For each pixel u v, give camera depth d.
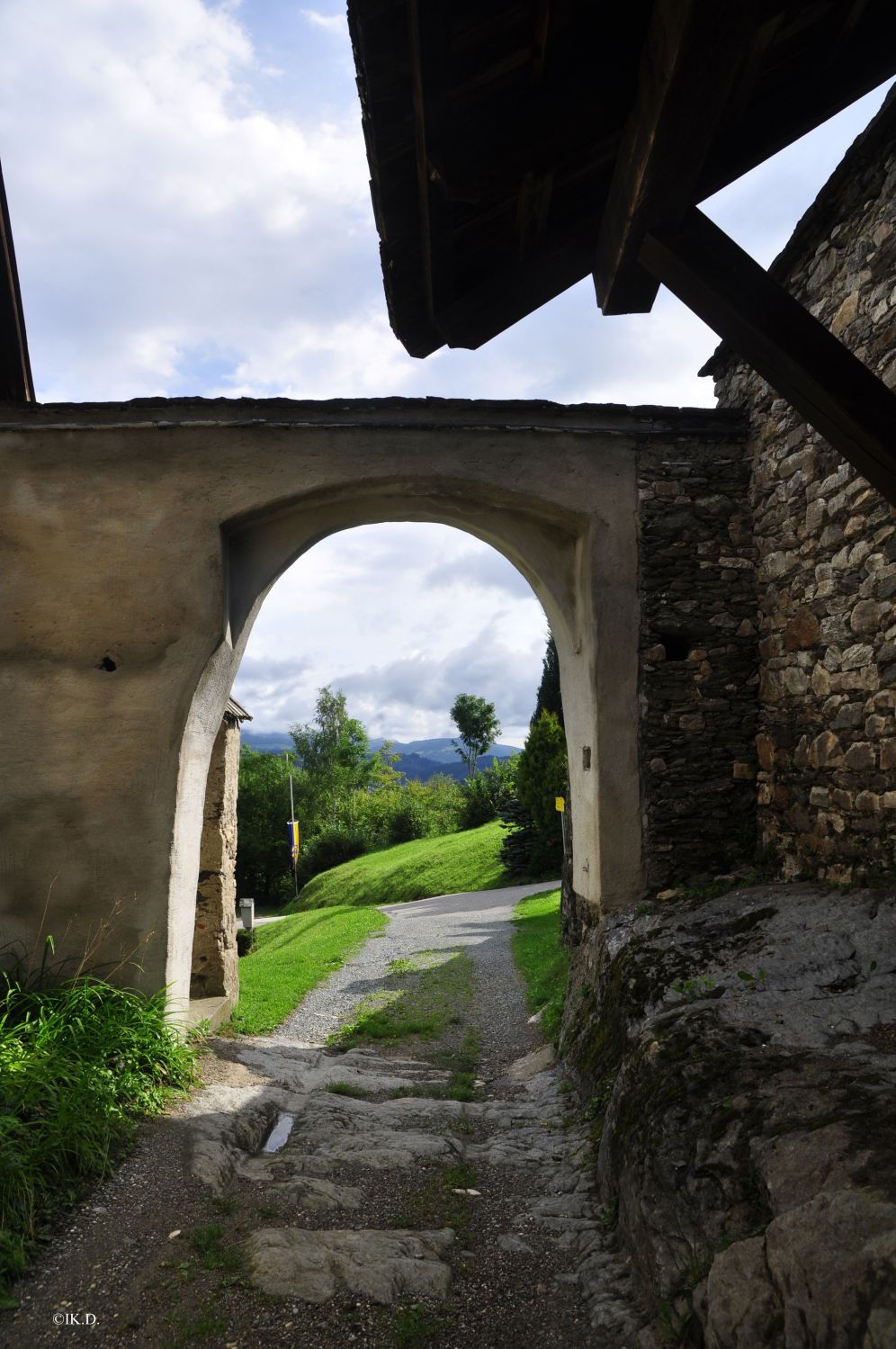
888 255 4.10
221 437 5.09
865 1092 2.38
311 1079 4.65
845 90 2.61
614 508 5.40
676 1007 3.59
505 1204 3.06
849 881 4.46
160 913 4.70
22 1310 2.22
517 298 3.05
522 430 5.29
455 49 2.10
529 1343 2.22
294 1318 2.24
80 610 4.90
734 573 5.47
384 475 5.16
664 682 5.38
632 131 2.29
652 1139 2.63
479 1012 6.71
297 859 32.59
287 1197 2.95
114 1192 2.86
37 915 4.68
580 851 5.84
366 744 48.03
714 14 1.83
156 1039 4.11
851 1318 1.63
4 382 6.38
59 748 4.79
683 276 2.42
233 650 5.25
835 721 4.62
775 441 5.23
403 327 3.15
